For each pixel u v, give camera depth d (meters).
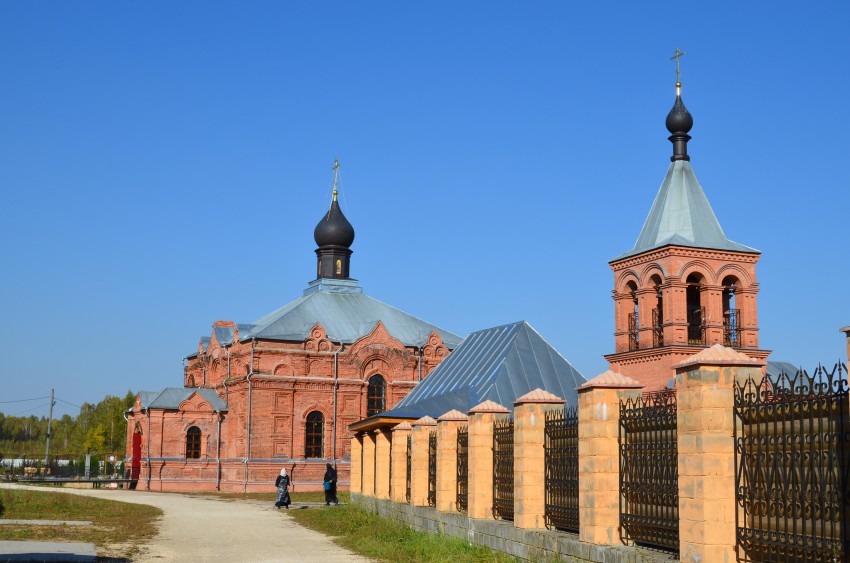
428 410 36.72
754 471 12.50
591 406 16.39
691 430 13.20
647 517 15.27
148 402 68.62
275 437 62.69
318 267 73.69
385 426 34.47
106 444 134.62
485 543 21.34
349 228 73.62
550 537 17.70
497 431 22.38
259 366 63.06
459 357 44.41
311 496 56.69
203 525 32.28
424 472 28.30
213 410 65.81
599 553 15.66
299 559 21.73
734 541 12.75
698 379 13.09
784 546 11.87
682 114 41.72
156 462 63.91
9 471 87.56
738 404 12.85
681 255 38.56
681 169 41.56
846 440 10.92
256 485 61.75
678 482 13.60
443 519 24.62
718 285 38.97
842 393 10.98
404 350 66.88
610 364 41.28
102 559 21.11
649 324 39.41
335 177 75.19
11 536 25.70
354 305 70.75
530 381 39.31
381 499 33.50
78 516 34.66
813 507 11.38
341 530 29.34
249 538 27.33
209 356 70.69
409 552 22.22
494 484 22.50
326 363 64.75
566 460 18.56
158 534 28.34
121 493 57.91
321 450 64.12
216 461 64.88
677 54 42.31
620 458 16.17
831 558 11.05
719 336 38.69
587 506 16.38
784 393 11.98
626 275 40.81
